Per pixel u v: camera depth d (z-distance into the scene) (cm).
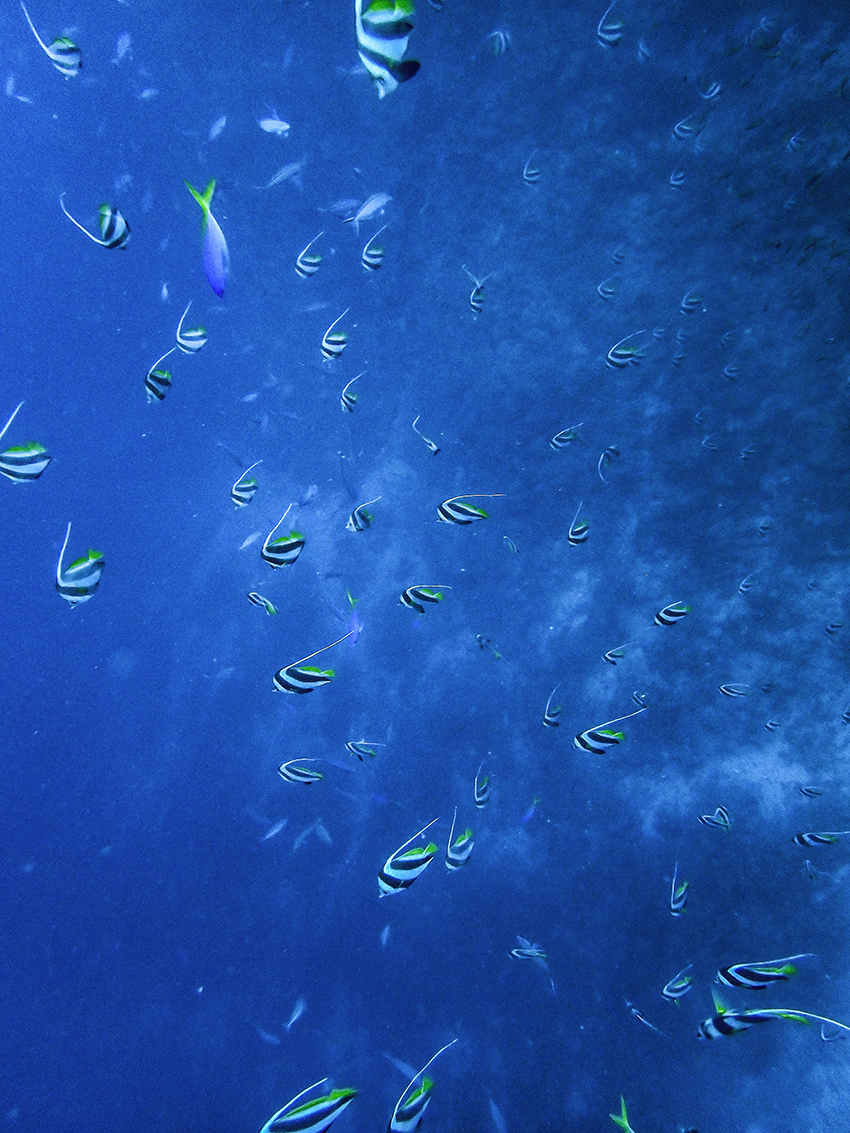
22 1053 1012
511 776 959
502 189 970
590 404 994
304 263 523
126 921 1077
